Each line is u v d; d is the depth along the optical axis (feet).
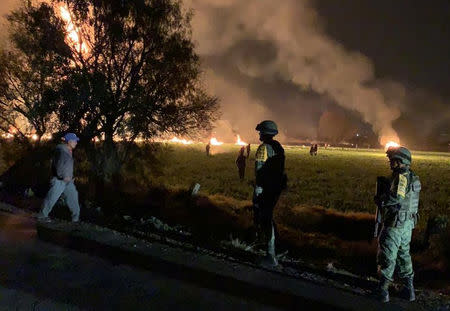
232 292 16.57
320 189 58.95
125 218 30.30
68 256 19.58
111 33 44.73
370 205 46.50
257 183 18.94
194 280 17.44
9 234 22.39
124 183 46.55
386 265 15.56
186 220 32.55
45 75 43.34
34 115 43.52
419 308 15.25
